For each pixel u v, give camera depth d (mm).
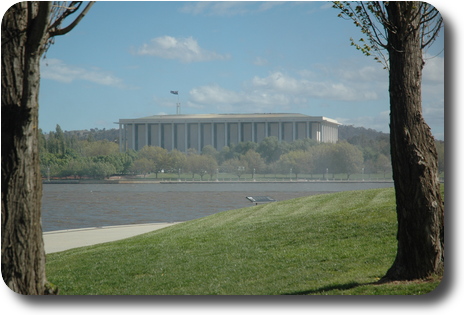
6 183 8594
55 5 8539
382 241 15094
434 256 10508
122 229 28094
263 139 170125
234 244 16938
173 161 148875
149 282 13414
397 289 10234
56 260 17422
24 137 8484
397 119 10391
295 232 17438
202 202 67375
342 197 25859
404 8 10211
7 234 8617
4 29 8305
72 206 58500
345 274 12344
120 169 137000
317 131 181250
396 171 10523
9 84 8312
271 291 11523
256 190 101000
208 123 189375
